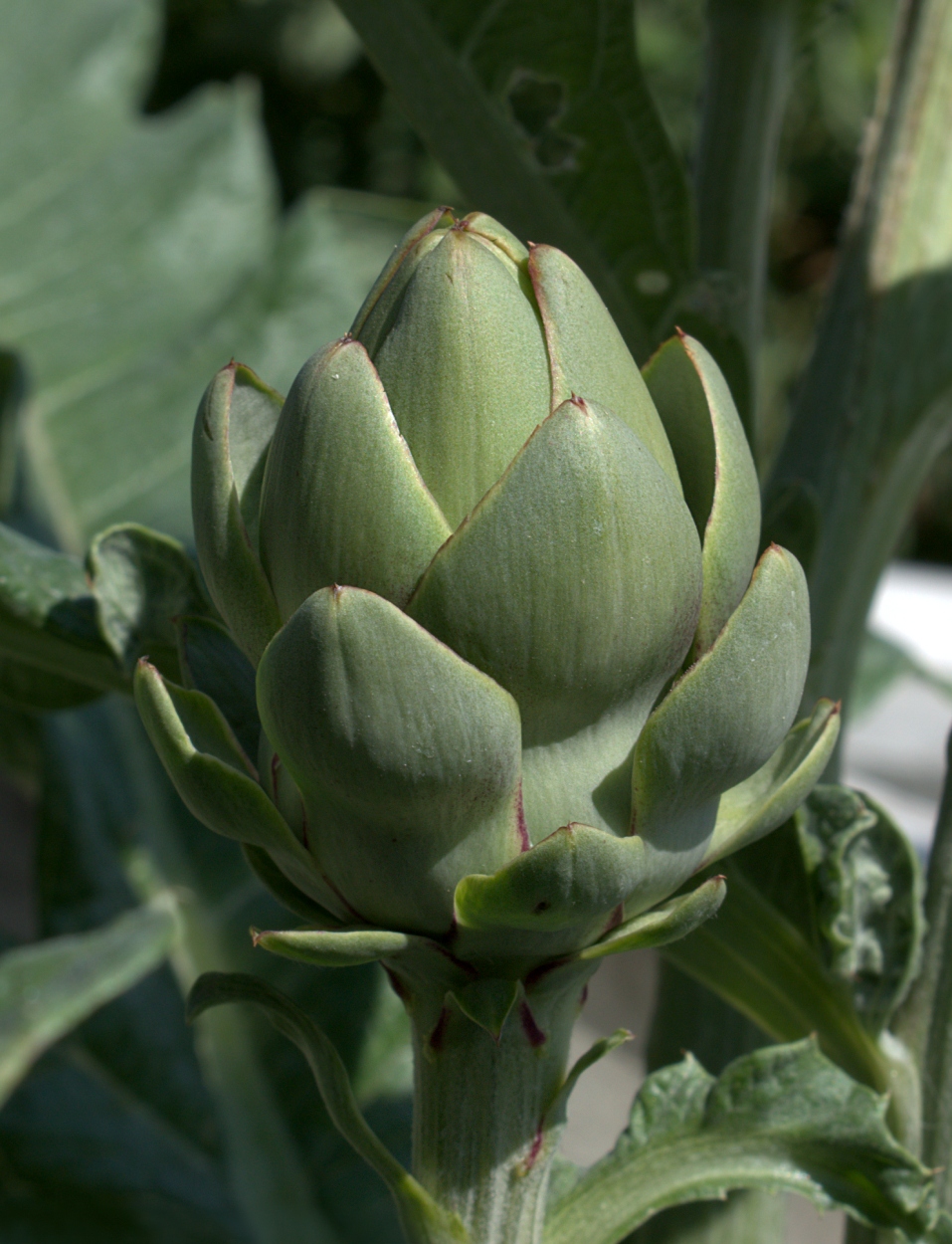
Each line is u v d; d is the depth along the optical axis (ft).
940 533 10.32
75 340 3.27
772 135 1.69
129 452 3.07
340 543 1.22
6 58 3.68
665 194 1.63
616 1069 3.42
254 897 2.57
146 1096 2.48
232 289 3.39
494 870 1.24
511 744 1.22
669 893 1.28
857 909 1.52
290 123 8.64
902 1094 1.53
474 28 1.60
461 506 1.23
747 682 1.22
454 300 1.23
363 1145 1.32
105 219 3.49
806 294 8.87
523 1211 1.34
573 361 1.24
